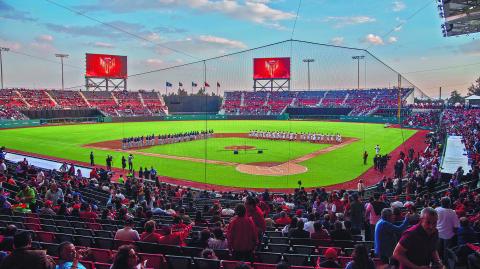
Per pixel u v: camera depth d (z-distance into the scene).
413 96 105.44
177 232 11.71
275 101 116.38
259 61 116.69
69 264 7.35
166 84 76.81
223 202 23.06
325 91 114.81
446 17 31.17
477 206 15.43
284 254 9.72
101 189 26.16
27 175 27.97
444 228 10.35
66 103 104.81
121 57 119.12
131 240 10.91
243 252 9.45
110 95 116.50
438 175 26.64
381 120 94.00
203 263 8.60
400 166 33.19
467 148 38.19
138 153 49.38
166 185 30.48
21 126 85.81
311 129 78.94
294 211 19.39
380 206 12.76
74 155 47.75
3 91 99.19
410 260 6.42
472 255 8.70
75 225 14.30
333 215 14.90
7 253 7.81
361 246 6.60
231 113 114.50
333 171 38.31
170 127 85.25
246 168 39.72
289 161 42.50
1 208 15.87
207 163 42.50
